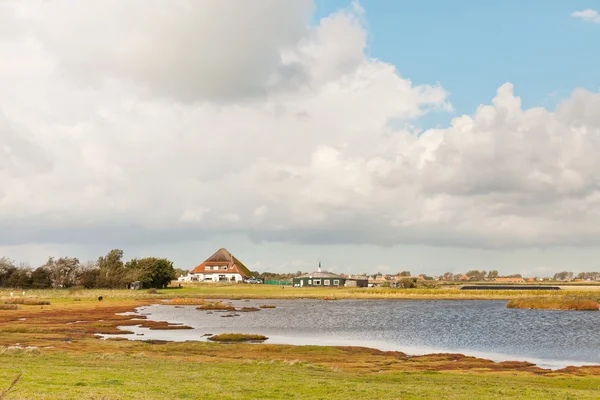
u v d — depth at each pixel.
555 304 107.00
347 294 150.00
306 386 25.53
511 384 30.03
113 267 169.00
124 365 31.12
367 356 45.25
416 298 140.88
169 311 92.75
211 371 30.33
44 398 18.69
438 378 32.28
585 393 26.55
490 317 87.56
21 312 82.50
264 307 106.19
